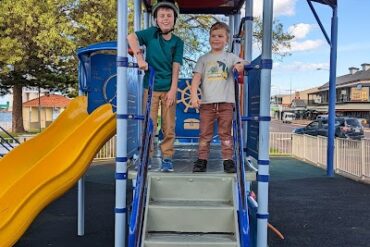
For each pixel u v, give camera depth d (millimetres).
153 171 4316
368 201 9164
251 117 4641
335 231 6777
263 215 4301
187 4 7172
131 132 4789
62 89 27203
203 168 4359
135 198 3760
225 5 7184
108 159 16531
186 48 18719
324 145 14820
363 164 11672
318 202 9055
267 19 4273
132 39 4199
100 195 9945
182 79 7246
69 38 20734
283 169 14500
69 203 9023
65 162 4957
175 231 3896
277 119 91750
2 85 26953
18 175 5602
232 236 3824
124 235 4281
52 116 47344
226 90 4496
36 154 5953
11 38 21266
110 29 20672
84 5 20953
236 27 7262
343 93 67438
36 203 4453
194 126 7246
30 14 19844
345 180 12117
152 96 4297
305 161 16766
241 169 3916
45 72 25031
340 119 25109
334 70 12859
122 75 4258
